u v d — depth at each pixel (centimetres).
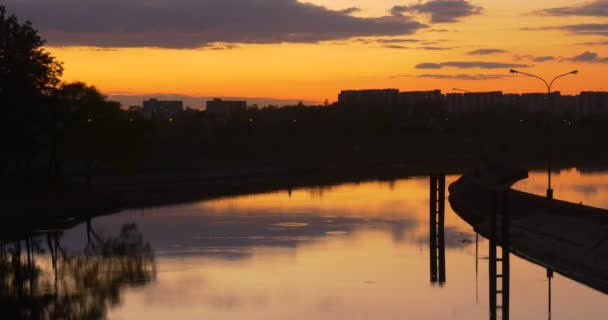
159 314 4269
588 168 17950
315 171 17925
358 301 4512
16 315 4328
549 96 10662
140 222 8300
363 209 9338
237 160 19662
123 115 11638
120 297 4691
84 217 8825
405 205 9856
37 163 13300
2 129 8112
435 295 4662
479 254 6103
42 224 8094
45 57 8819
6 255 6272
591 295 4672
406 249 6272
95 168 11681
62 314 4334
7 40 8356
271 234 7138
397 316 4197
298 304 4441
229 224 7956
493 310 4294
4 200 8725
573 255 5666
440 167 18962
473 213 8919
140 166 16400
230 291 4772
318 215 8688
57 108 9319
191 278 5181
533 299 4575
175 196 11450
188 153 19362
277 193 11869
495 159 19188
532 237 6600
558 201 7531
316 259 5800
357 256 5919
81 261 5947
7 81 8156
